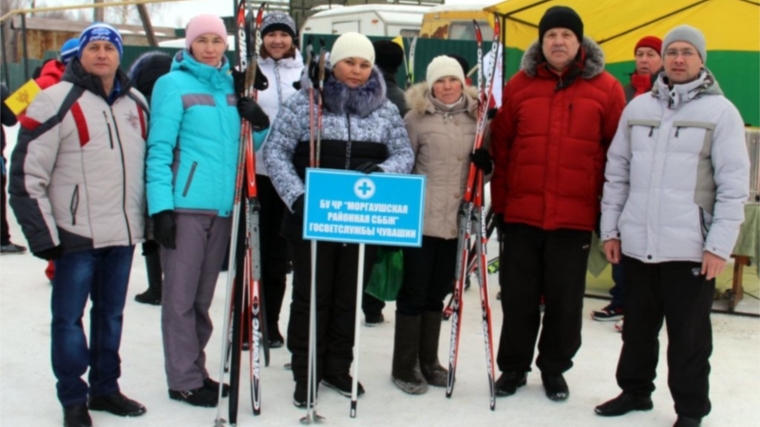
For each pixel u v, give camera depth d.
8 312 5.08
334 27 12.18
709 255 3.22
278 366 4.18
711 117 3.25
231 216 3.55
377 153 3.56
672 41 3.29
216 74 3.47
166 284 3.55
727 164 3.21
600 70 3.62
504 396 3.85
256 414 3.52
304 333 3.67
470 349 4.56
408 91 3.84
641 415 3.65
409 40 10.84
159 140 3.37
